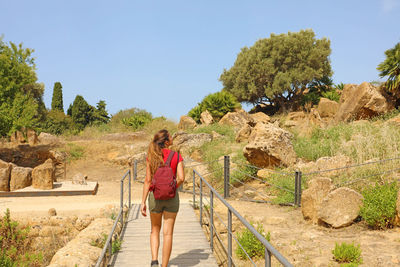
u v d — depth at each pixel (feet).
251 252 21.29
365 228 22.16
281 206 30.30
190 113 95.45
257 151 39.63
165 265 14.06
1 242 27.30
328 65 126.41
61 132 124.47
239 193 36.40
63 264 17.70
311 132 51.70
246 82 126.62
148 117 109.81
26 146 70.79
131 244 20.76
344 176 30.45
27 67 67.05
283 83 119.34
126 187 47.32
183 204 33.55
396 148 33.55
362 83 58.03
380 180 28.50
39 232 28.84
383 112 56.18
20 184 42.78
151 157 14.08
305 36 123.95
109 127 100.83
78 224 29.96
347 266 15.71
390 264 15.88
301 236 21.97
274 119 86.48
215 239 26.68
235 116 77.66
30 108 65.26
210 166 47.62
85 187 44.86
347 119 58.65
